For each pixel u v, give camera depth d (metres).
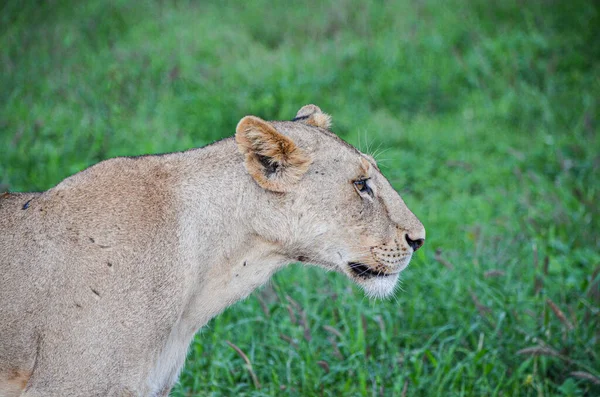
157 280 7.34
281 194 7.79
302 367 9.99
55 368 7.13
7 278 7.25
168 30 19.73
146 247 7.34
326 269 8.27
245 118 7.46
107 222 7.36
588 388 10.16
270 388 10.06
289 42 20.02
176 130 15.24
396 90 18.30
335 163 7.93
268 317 10.48
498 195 14.67
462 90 18.53
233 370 10.27
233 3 21.95
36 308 7.19
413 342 10.89
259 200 7.76
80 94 16.19
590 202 13.84
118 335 7.18
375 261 8.13
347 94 17.92
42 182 13.33
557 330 10.88
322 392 9.82
